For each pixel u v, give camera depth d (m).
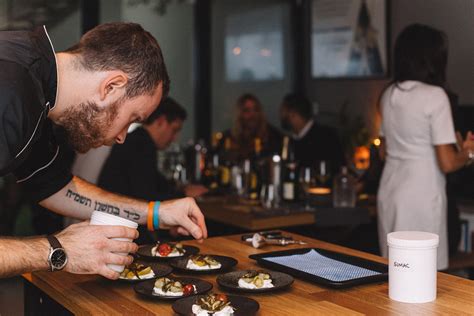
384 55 5.28
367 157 5.26
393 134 3.25
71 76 1.64
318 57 5.98
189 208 2.01
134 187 3.09
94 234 1.61
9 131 1.46
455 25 4.68
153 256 2.12
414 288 1.63
